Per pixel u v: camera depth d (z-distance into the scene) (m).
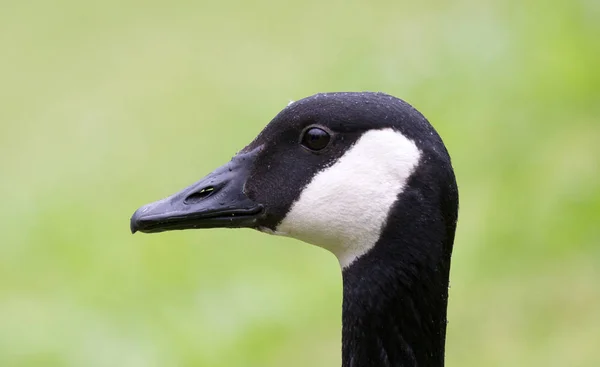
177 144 20.41
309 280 15.30
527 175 14.67
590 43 15.05
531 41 15.34
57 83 23.41
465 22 16.09
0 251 16.56
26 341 13.59
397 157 6.59
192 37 24.08
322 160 6.81
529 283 14.02
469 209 14.92
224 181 7.12
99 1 26.36
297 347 14.07
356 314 6.86
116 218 17.89
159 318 14.33
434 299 6.77
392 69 15.78
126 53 24.05
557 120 14.92
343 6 22.58
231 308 14.59
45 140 21.41
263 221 7.07
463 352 13.59
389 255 6.70
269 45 22.92
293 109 6.93
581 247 13.99
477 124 15.14
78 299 14.85
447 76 15.41
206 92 21.73
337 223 6.79
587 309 13.36
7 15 26.19
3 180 19.62
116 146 20.64
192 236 16.41
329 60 20.42
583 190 14.10
